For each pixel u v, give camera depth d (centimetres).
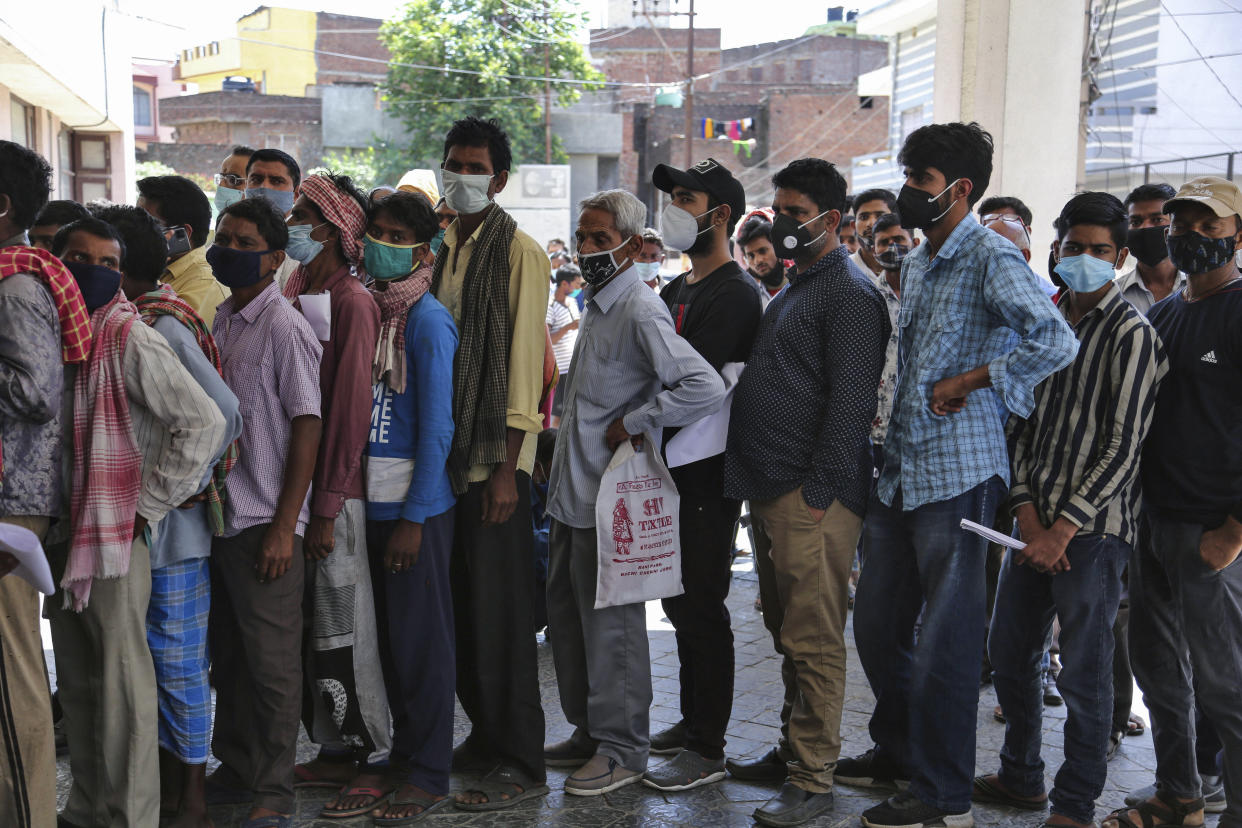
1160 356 336
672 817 361
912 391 349
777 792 382
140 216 332
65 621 320
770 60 4319
